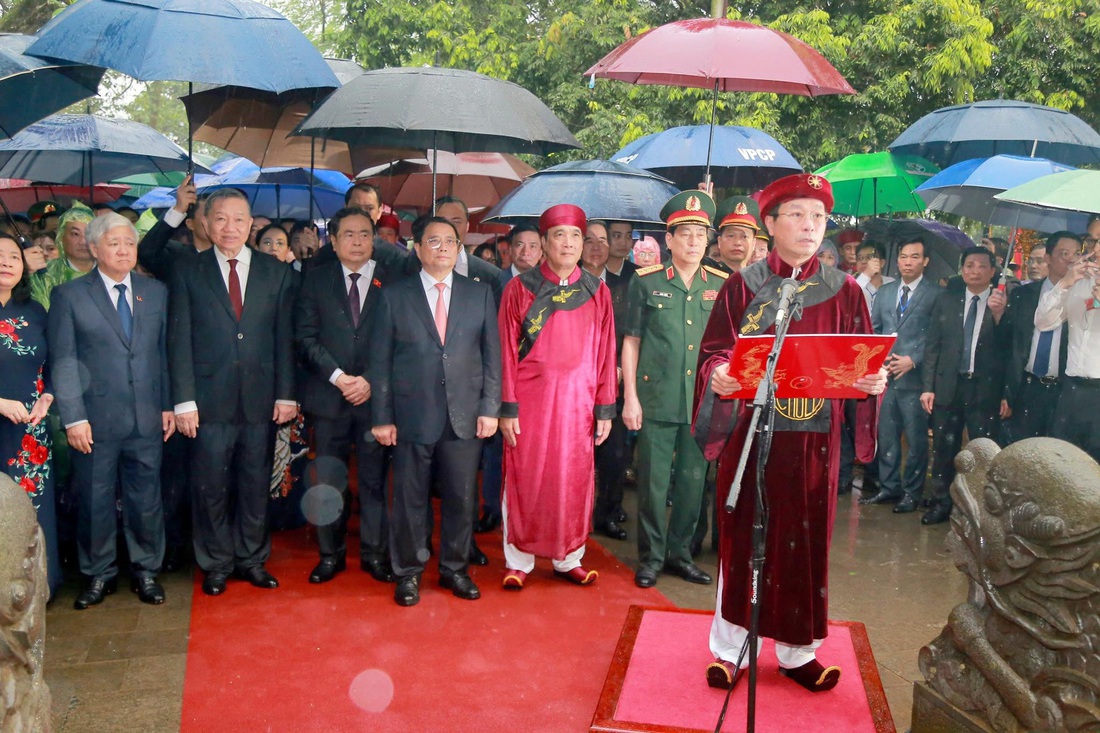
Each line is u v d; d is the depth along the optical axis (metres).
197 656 3.82
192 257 4.57
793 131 9.88
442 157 6.98
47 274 5.14
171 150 7.46
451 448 4.50
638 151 6.76
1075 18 9.61
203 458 4.49
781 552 3.29
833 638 3.92
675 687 3.49
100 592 4.38
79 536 4.39
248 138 6.27
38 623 2.42
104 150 6.95
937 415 6.11
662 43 4.82
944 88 9.55
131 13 4.28
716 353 3.35
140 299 4.36
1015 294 5.77
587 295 4.71
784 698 3.42
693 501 4.81
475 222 9.53
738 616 3.36
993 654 2.79
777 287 3.30
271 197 9.13
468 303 4.53
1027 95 9.60
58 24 4.35
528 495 4.60
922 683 3.08
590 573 4.79
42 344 4.27
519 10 12.57
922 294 6.34
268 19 4.54
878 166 7.49
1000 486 2.79
